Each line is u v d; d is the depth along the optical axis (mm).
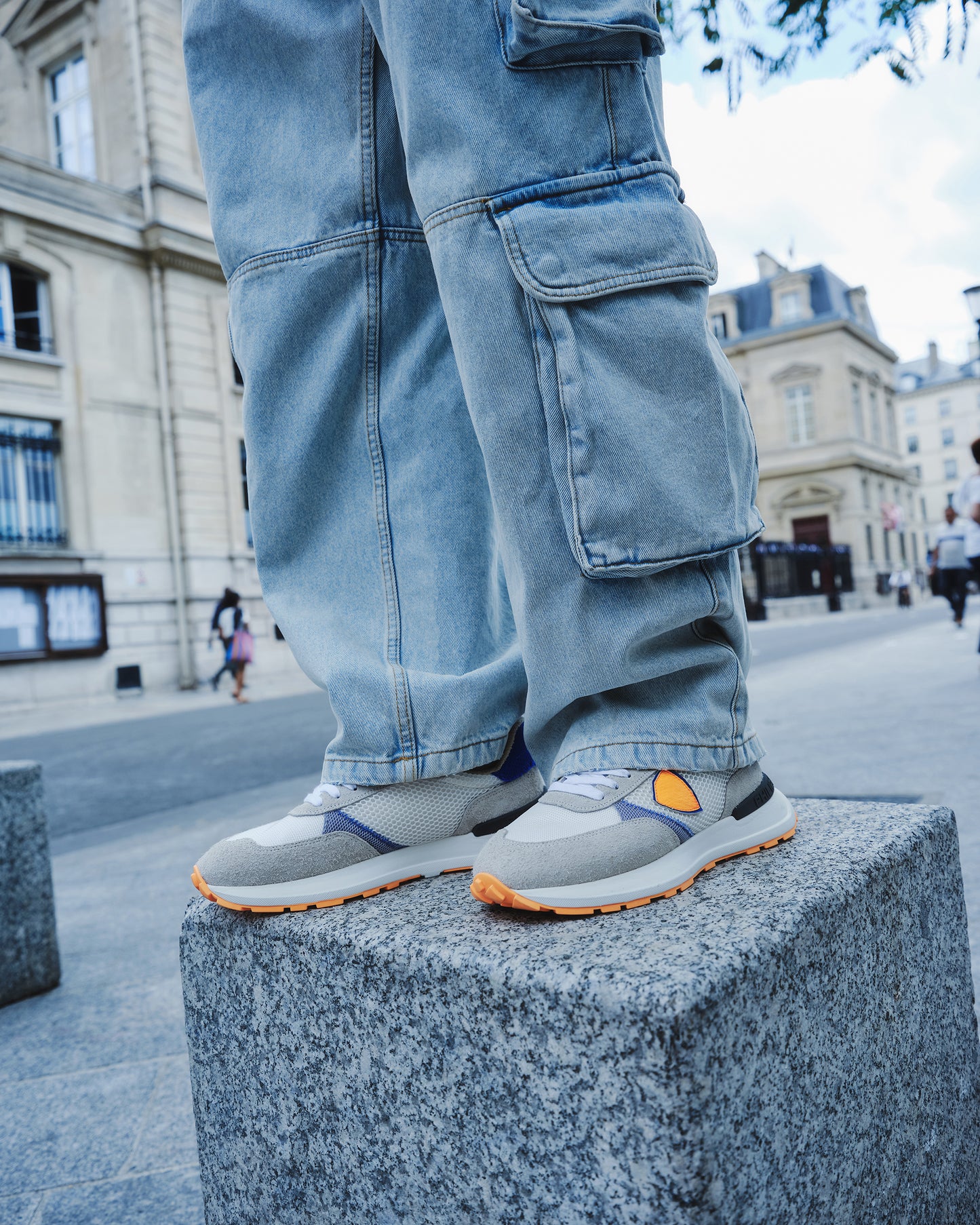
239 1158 956
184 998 1008
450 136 900
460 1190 757
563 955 719
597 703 958
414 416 1070
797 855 917
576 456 850
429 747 1000
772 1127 687
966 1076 1010
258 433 1097
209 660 13992
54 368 12766
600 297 857
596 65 908
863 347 37969
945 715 4508
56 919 2309
